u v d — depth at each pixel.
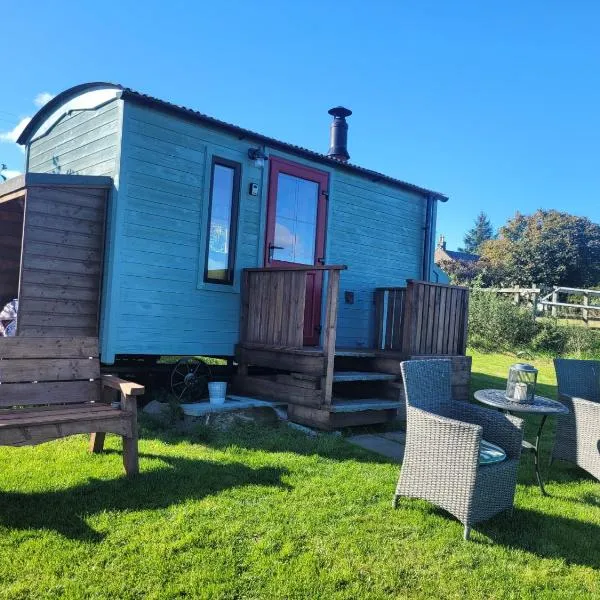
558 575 2.76
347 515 3.26
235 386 6.41
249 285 6.37
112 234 5.37
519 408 3.90
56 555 2.54
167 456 4.14
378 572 2.62
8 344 3.77
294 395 5.70
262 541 2.81
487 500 3.23
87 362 4.12
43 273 5.00
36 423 3.27
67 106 6.50
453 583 2.58
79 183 5.21
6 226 6.86
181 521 2.96
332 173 7.45
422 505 3.53
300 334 5.65
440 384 3.97
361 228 7.87
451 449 3.23
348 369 7.09
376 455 4.69
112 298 5.32
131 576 2.41
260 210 6.64
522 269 33.41
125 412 3.63
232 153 6.35
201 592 2.34
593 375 5.29
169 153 5.79
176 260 5.86
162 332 5.75
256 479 3.75
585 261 33.53
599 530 3.36
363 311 7.88
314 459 4.34
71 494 3.28
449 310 6.91
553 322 13.95
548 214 36.91
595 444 4.44
